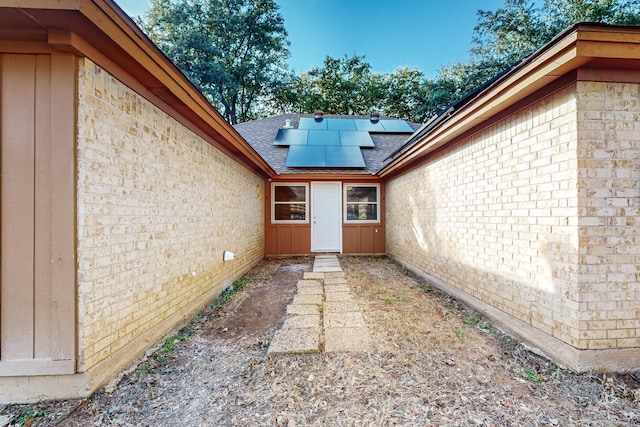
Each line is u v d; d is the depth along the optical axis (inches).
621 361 87.5
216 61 710.5
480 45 727.1
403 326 125.0
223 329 125.4
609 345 88.1
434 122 213.0
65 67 75.7
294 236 326.3
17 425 67.7
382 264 274.2
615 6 586.9
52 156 75.4
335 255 322.3
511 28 681.0
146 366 93.8
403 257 262.1
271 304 159.2
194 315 139.7
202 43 667.4
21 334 76.1
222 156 180.7
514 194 116.7
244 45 800.3
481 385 82.7
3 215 75.8
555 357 95.3
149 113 106.2
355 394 79.4
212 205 164.1
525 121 110.4
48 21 69.2
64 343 75.7
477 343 109.0
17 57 76.2
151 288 106.8
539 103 103.5
